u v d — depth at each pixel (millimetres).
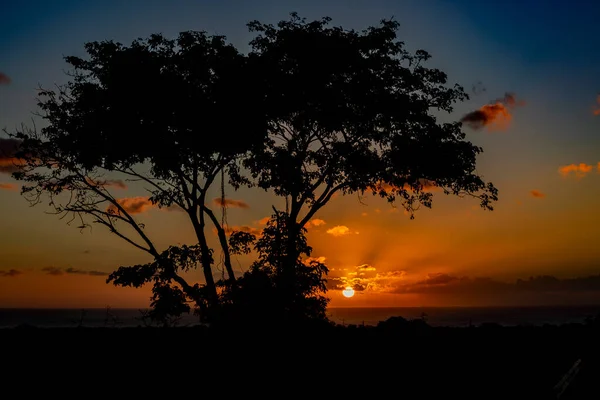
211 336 18859
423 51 27234
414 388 16375
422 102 26562
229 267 24297
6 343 22875
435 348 23453
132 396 15125
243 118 24391
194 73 25609
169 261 23703
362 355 20359
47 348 21922
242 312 17672
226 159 26266
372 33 26375
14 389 15766
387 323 27297
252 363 17781
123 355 20266
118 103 24750
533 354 22734
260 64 25031
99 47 25812
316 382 16984
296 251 17812
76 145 25219
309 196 26625
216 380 17016
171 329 26125
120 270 24078
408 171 27109
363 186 26797
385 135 27047
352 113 25453
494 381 17359
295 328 17781
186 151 25688
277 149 27141
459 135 27531
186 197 25766
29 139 25875
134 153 25875
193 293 23422
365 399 15148
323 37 25344
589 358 21547
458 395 15445
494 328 31812
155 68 24812
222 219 25172
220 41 25641
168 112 25062
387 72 26625
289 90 25047
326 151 26844
